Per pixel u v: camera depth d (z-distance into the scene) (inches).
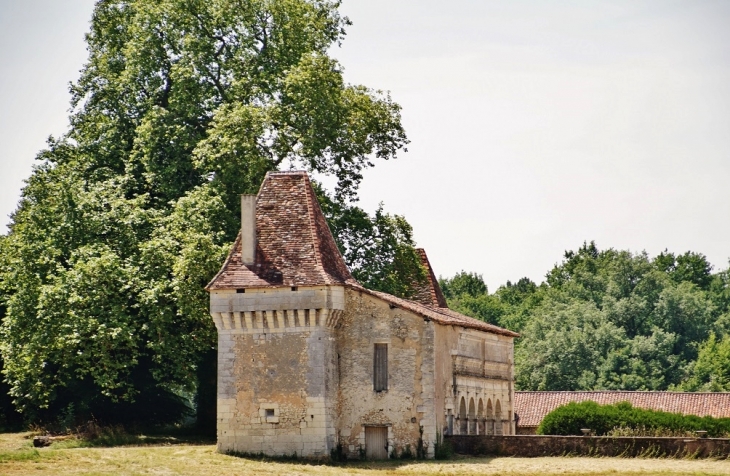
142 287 2792.8
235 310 2481.5
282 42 3154.5
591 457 2491.4
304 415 2453.2
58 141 3314.5
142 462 2261.3
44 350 2812.5
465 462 2444.6
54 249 2930.6
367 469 2336.4
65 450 2440.9
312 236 2549.2
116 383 2878.9
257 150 2945.4
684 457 2455.7
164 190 3068.4
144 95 3260.3
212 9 3139.8
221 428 2476.6
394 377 2546.8
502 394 3171.8
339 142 3048.7
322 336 2469.2
